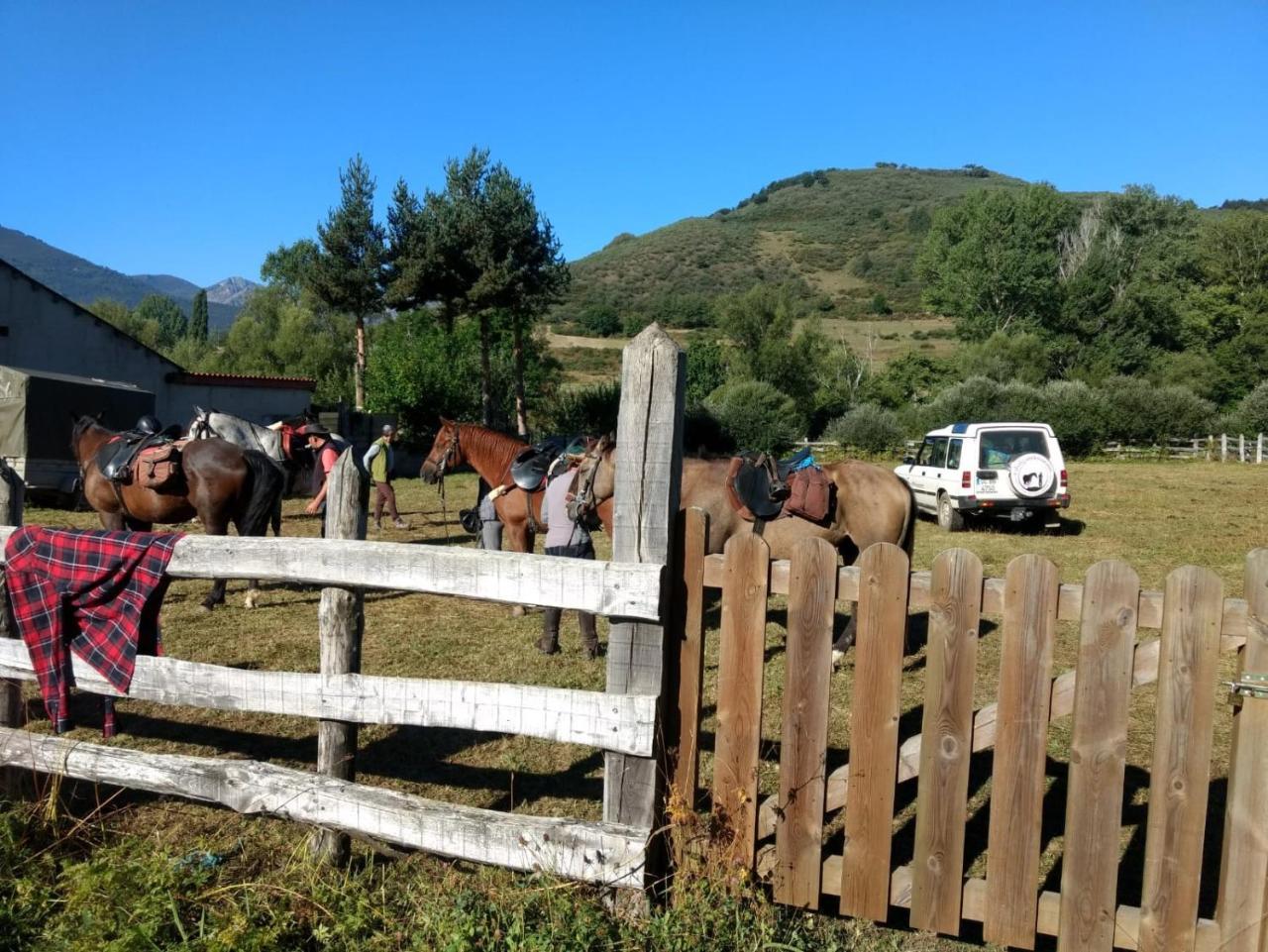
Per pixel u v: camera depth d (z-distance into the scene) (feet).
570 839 9.66
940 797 9.26
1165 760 8.45
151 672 11.37
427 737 16.38
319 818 10.57
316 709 10.66
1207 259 185.16
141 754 11.39
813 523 20.89
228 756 15.20
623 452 9.77
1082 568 35.99
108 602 11.67
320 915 9.91
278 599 27.45
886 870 9.48
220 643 22.53
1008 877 9.09
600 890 9.79
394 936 9.51
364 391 105.29
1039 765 8.89
